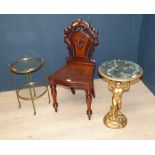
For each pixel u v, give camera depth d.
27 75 3.30
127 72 2.49
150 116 2.91
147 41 3.29
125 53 3.64
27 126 2.83
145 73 3.51
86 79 2.71
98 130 2.73
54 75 2.82
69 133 2.70
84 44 2.96
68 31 2.97
